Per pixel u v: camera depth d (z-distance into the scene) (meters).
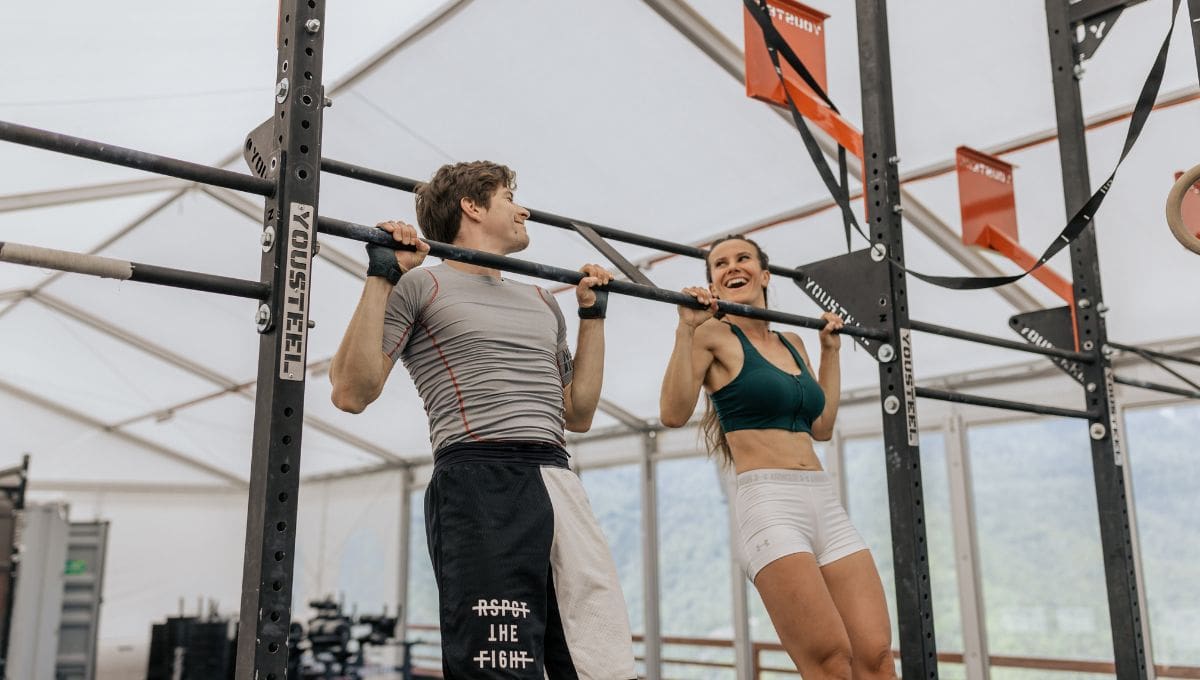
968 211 3.42
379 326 1.52
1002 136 4.46
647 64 4.46
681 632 8.12
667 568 8.34
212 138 5.35
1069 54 3.01
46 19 3.77
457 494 1.55
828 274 2.53
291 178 1.43
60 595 7.82
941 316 5.82
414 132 5.32
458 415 1.62
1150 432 5.73
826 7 3.98
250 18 4.07
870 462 7.21
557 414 1.72
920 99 4.37
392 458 11.24
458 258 1.61
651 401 8.12
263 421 1.35
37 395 10.77
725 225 5.60
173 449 12.24
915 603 2.19
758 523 2.14
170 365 9.25
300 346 1.39
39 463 11.74
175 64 4.38
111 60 4.23
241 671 1.28
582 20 4.29
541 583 1.54
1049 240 4.95
